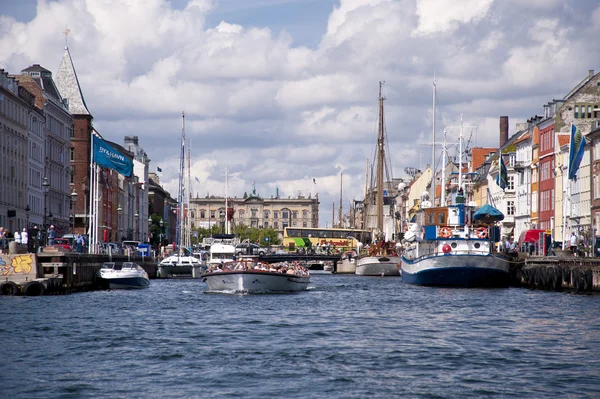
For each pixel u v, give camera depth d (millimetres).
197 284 124875
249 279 95188
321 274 193000
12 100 138250
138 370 44219
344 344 52969
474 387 40750
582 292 91938
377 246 185500
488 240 107938
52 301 80688
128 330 59031
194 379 42156
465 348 51406
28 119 148625
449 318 67875
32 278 86938
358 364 46062
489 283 106500
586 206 130250
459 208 109750
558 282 97188
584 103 144500
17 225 141000
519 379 42438
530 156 164875
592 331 59156
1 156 132250
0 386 40625
